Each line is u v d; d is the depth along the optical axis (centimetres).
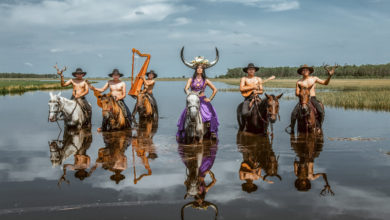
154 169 642
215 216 429
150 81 1499
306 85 1026
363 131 1052
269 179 579
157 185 550
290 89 4241
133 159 716
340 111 1698
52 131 1098
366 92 2677
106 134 1034
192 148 820
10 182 563
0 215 431
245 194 507
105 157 734
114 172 623
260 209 451
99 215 433
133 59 1338
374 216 427
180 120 914
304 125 998
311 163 677
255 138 946
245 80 1061
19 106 2092
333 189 526
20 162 696
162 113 1703
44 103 2353
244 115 1031
